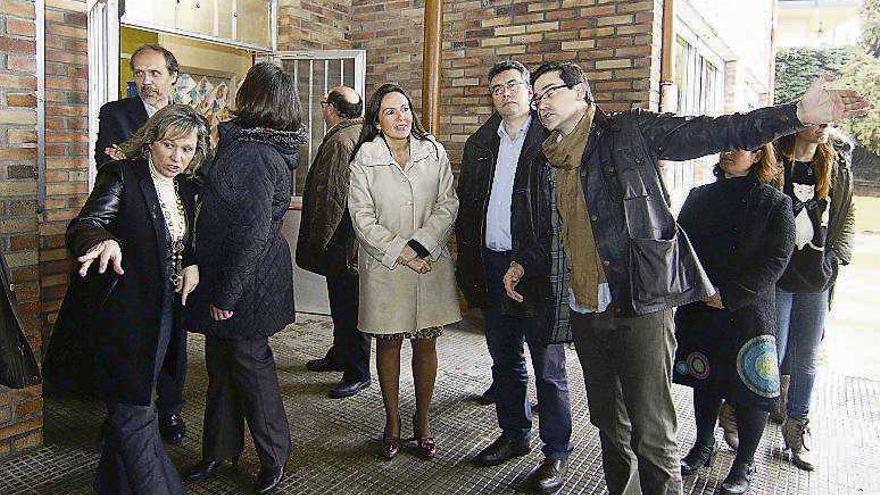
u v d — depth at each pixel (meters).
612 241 2.07
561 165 2.20
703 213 2.76
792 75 15.82
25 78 2.85
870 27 16.88
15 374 2.15
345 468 2.93
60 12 3.88
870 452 3.23
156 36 6.12
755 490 2.83
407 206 2.89
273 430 2.67
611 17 5.11
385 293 2.88
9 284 2.17
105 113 3.31
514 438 3.02
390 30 6.34
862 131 15.13
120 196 2.19
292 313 2.74
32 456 2.94
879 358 5.13
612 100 5.15
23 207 2.88
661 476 2.15
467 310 5.76
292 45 6.14
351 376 3.82
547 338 2.58
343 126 3.76
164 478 2.28
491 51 5.66
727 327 2.72
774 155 2.66
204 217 2.46
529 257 2.61
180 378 3.11
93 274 2.19
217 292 2.42
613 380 2.31
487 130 3.03
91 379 2.19
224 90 6.38
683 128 2.02
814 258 2.90
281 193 2.53
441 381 4.08
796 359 3.07
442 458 3.04
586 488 2.81
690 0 5.66
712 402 2.90
